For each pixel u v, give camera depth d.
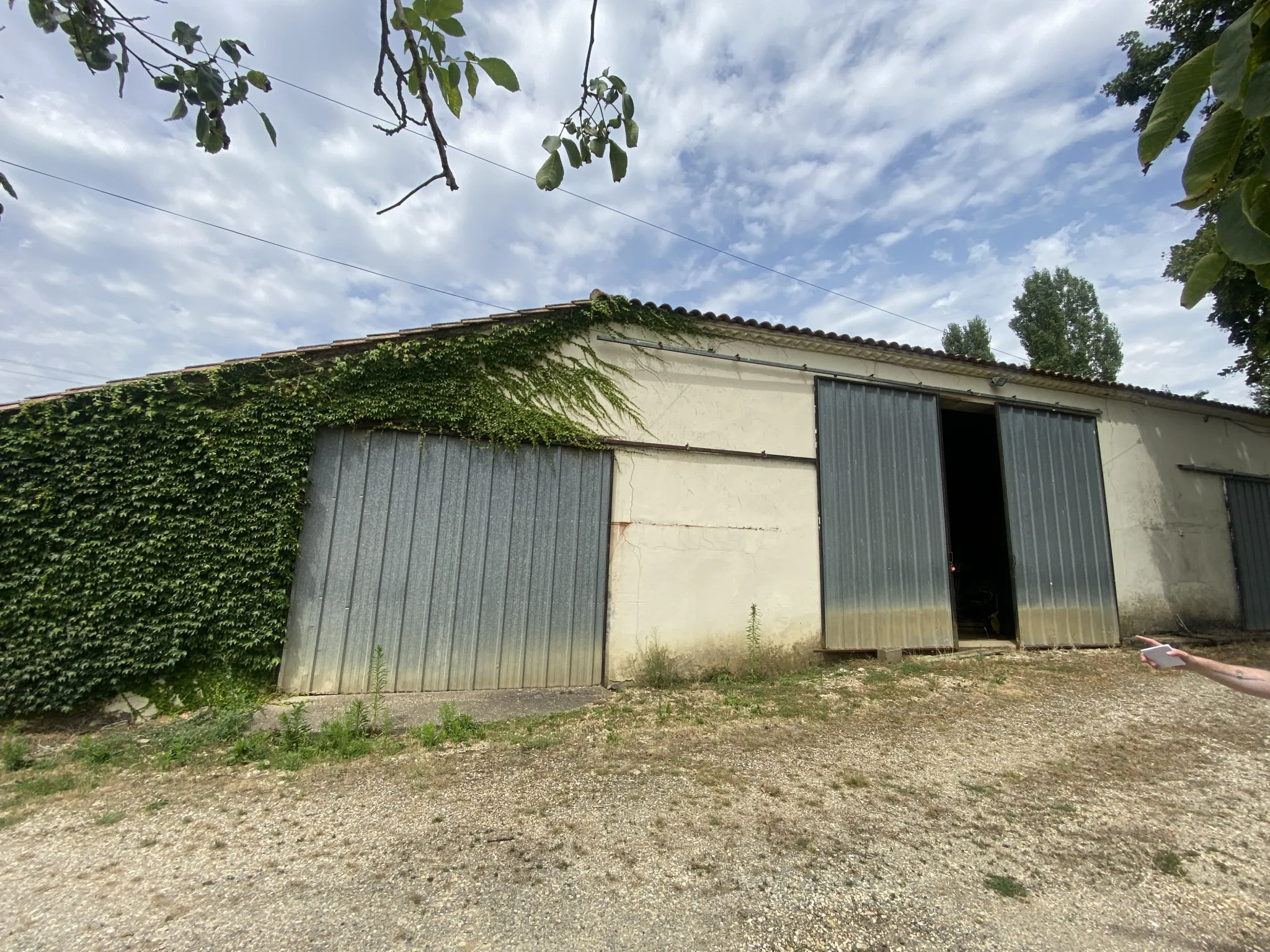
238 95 2.02
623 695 6.82
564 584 7.32
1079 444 10.47
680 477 7.93
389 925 2.81
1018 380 9.99
